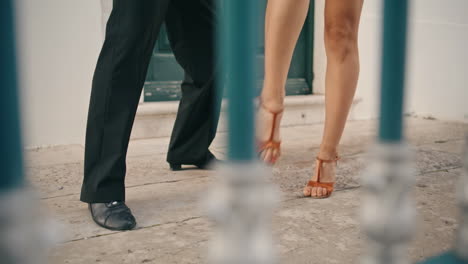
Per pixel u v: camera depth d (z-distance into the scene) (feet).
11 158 1.06
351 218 5.43
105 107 5.20
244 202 1.27
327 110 6.00
